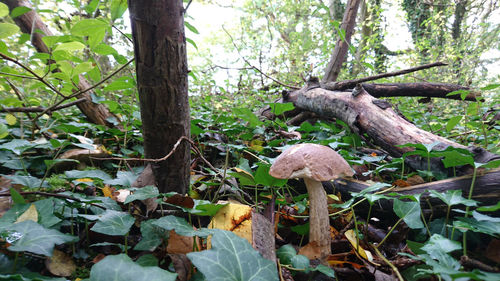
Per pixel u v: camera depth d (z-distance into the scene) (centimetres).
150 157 32
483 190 29
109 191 37
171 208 33
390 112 44
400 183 35
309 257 29
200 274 24
